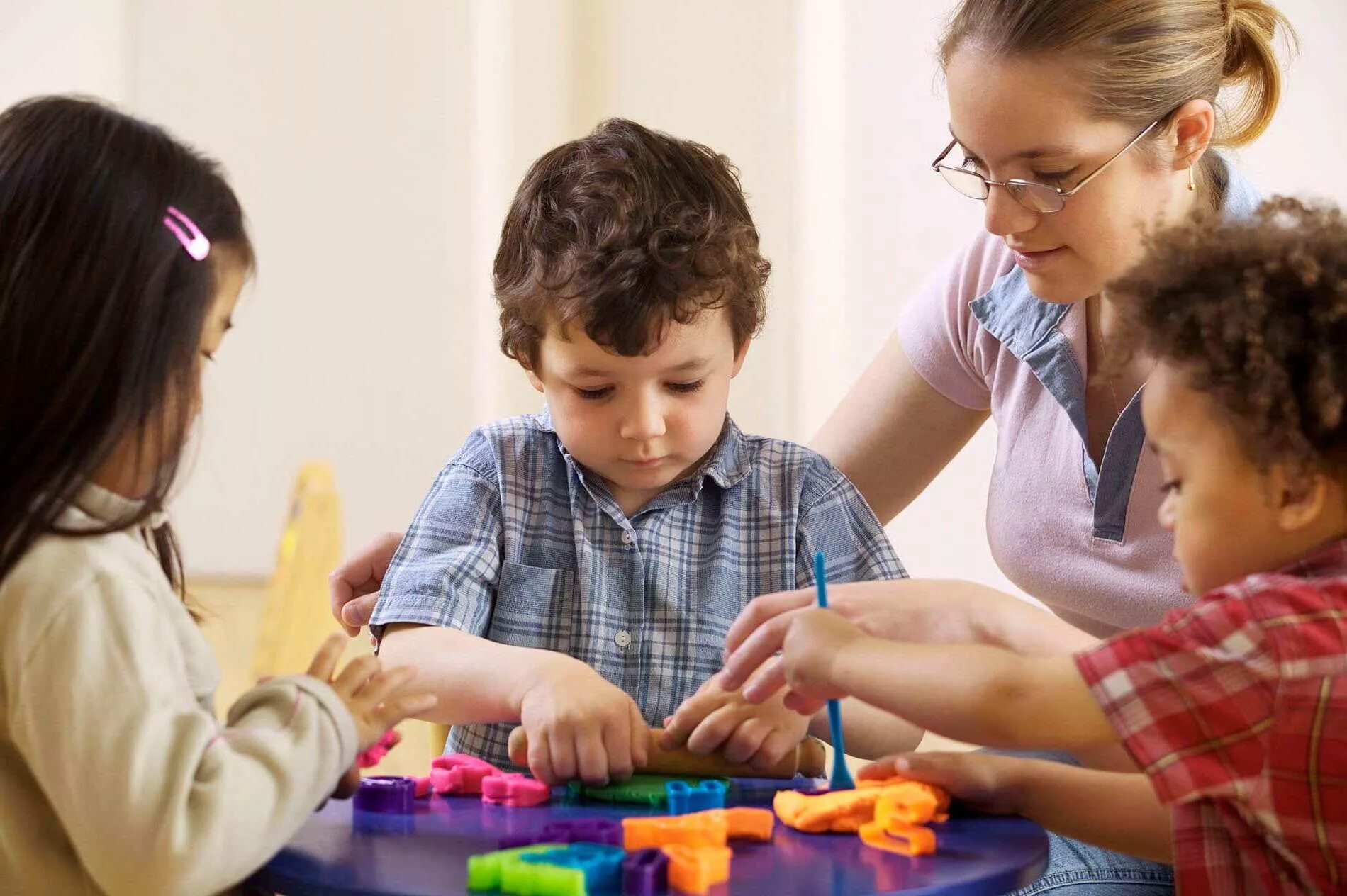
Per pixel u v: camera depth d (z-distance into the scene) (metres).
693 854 0.91
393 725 1.09
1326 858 0.88
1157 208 1.40
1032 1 1.32
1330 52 2.74
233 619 4.54
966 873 0.94
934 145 3.72
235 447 5.08
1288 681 0.88
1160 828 1.09
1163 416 0.98
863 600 1.20
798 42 3.99
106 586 0.97
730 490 1.56
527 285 1.42
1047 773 1.13
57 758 0.93
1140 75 1.34
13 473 0.99
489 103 4.80
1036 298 1.59
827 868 0.95
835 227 3.86
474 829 1.07
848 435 1.86
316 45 4.93
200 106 5.00
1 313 1.01
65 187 1.02
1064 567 1.59
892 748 1.46
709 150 1.59
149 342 1.02
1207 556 0.97
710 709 1.22
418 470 4.98
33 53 4.90
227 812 0.92
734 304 1.45
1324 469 0.92
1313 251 0.95
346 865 0.96
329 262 4.98
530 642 1.49
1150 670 0.92
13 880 1.00
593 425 1.41
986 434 3.40
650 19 4.36
